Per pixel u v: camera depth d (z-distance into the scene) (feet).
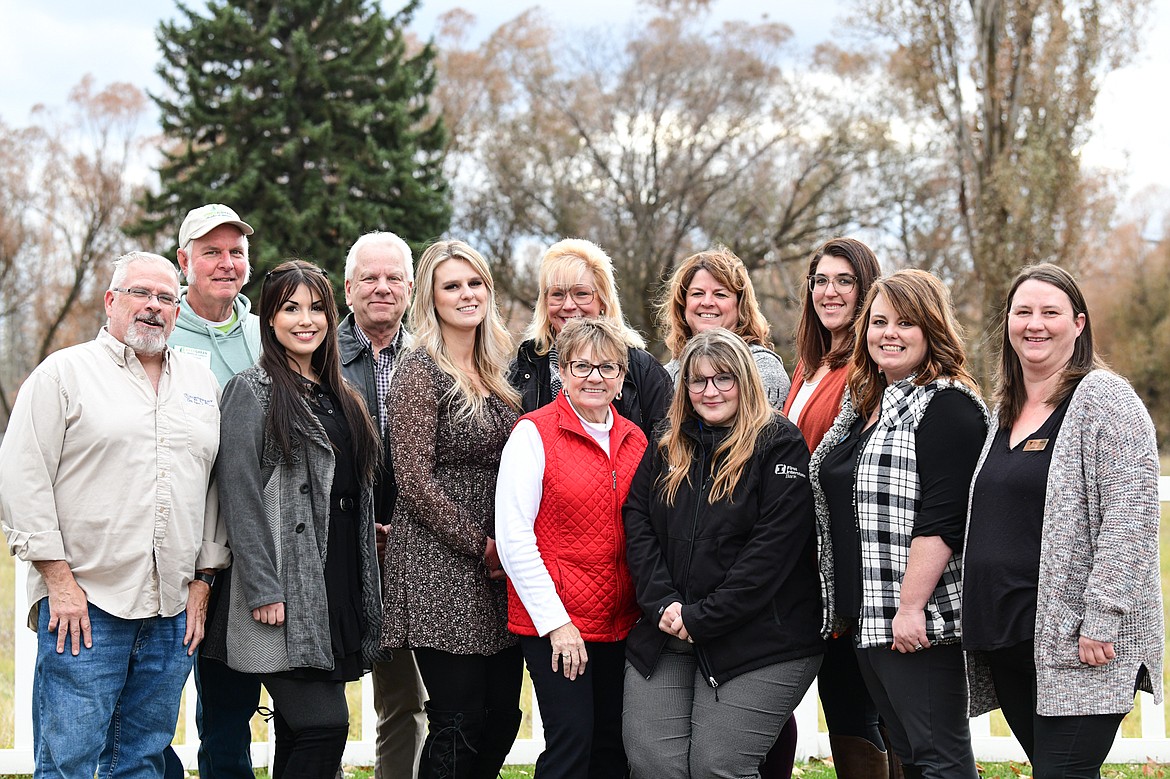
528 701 19.94
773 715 11.55
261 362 12.20
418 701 14.52
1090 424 10.44
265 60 87.30
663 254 100.48
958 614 11.21
